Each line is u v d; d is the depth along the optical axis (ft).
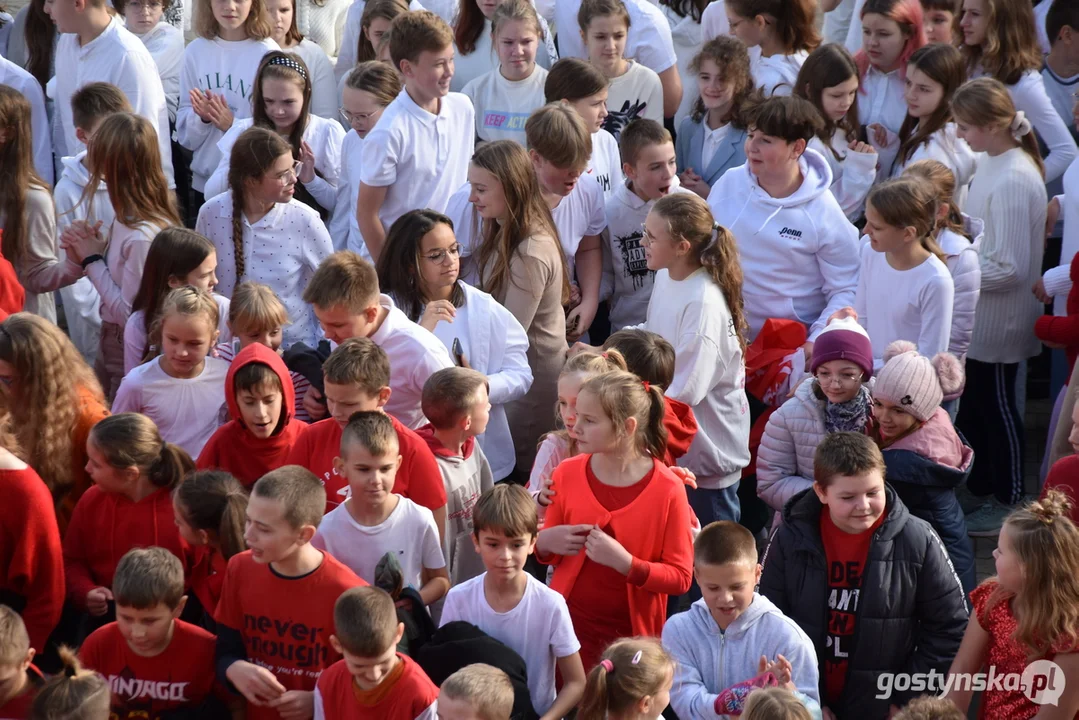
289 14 89.81
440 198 72.74
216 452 50.62
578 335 69.97
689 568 46.06
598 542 44.98
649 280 71.56
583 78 73.67
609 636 46.55
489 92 82.33
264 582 41.83
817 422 55.21
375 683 38.93
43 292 70.74
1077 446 49.32
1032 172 69.15
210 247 59.00
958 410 71.67
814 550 46.06
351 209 79.25
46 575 44.29
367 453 43.80
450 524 51.34
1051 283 67.72
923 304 61.67
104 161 64.80
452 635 41.88
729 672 43.04
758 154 65.82
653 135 68.64
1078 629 39.68
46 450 47.01
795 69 81.56
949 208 65.21
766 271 66.74
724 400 59.26
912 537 45.57
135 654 41.91
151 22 94.27
